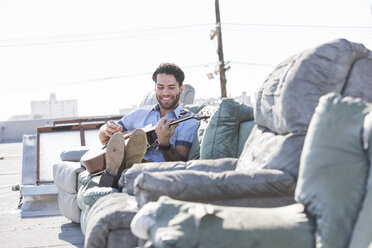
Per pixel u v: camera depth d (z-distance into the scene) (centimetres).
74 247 308
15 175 1016
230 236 121
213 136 286
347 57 180
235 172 165
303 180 136
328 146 133
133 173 213
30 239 337
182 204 133
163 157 334
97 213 189
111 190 258
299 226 127
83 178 318
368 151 125
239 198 162
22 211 472
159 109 367
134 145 294
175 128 340
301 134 172
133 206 181
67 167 394
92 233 174
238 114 292
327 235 121
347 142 131
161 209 131
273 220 128
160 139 314
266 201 164
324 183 128
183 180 156
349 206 123
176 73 349
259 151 194
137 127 367
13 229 379
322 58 179
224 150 282
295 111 173
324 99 144
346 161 129
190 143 339
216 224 124
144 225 129
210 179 159
